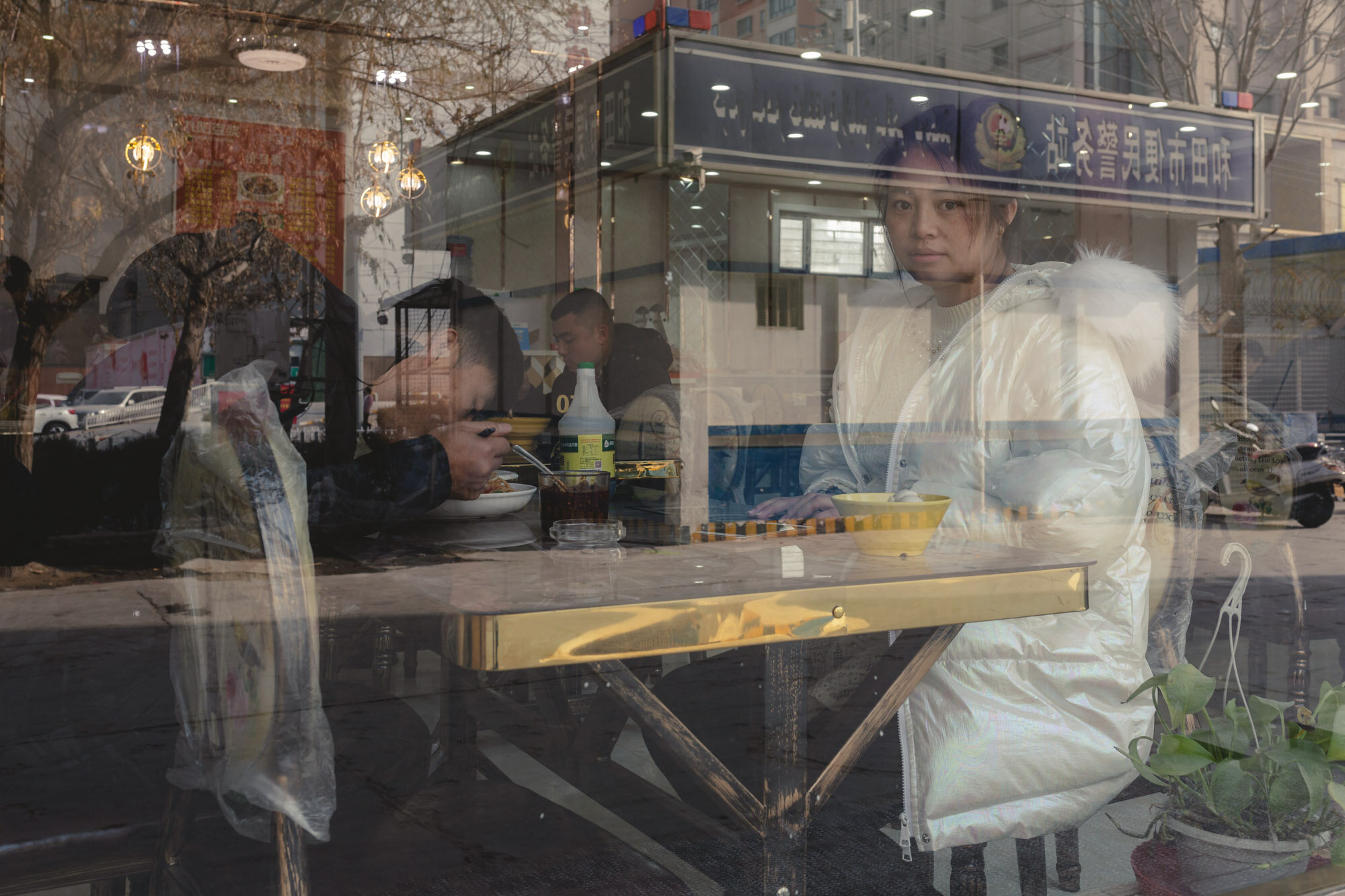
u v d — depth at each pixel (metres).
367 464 1.48
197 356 1.82
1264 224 2.59
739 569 1.23
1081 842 1.82
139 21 3.18
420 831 1.72
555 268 3.29
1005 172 2.39
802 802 1.38
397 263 3.34
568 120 3.34
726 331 3.04
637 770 2.20
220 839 1.37
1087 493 1.63
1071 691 1.66
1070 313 1.85
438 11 3.80
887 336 2.17
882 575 1.20
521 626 0.99
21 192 2.97
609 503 1.48
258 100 3.31
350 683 2.04
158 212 3.15
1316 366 2.43
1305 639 2.26
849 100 2.72
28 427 1.78
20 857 1.19
